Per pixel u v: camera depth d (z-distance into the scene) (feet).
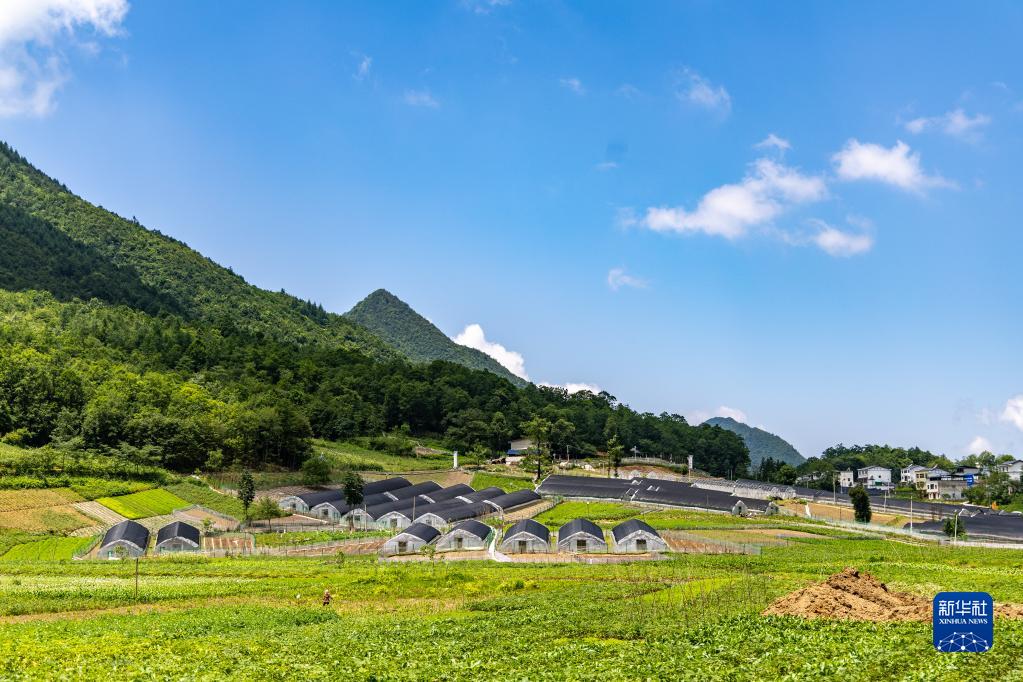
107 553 357.41
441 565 325.83
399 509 506.07
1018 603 210.79
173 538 376.27
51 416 571.69
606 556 357.82
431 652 167.84
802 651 151.53
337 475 651.66
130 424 572.92
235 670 156.04
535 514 517.14
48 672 155.53
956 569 291.99
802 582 257.75
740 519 505.25
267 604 241.35
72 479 479.00
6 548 363.15
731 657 153.69
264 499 494.18
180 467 593.42
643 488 617.62
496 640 180.34
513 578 287.89
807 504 651.25
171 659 165.27
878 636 158.51
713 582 259.80
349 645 175.94
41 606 233.14
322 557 359.05
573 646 168.04
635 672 144.87
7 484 445.78
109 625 206.39
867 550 360.69
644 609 208.74
